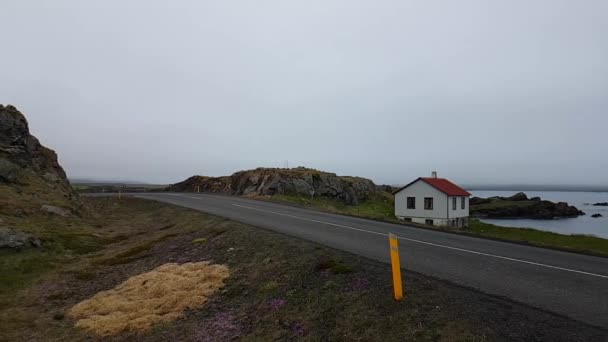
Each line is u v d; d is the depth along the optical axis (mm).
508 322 6227
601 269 10023
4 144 29016
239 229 16719
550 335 5766
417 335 6039
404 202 52250
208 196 46438
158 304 9594
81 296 11516
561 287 8242
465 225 52250
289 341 6812
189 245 15844
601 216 113625
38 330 9055
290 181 52688
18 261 14492
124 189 68750
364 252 11891
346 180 64062
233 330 7723
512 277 9055
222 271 11250
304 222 19906
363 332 6492
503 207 100312
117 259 15758
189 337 7766
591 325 6133
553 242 32312
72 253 17109
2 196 22375
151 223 26672
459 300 7246
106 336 8359
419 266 10094
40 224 20391
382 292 7824
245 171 57469
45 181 29172
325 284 8719
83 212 27625
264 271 10562
